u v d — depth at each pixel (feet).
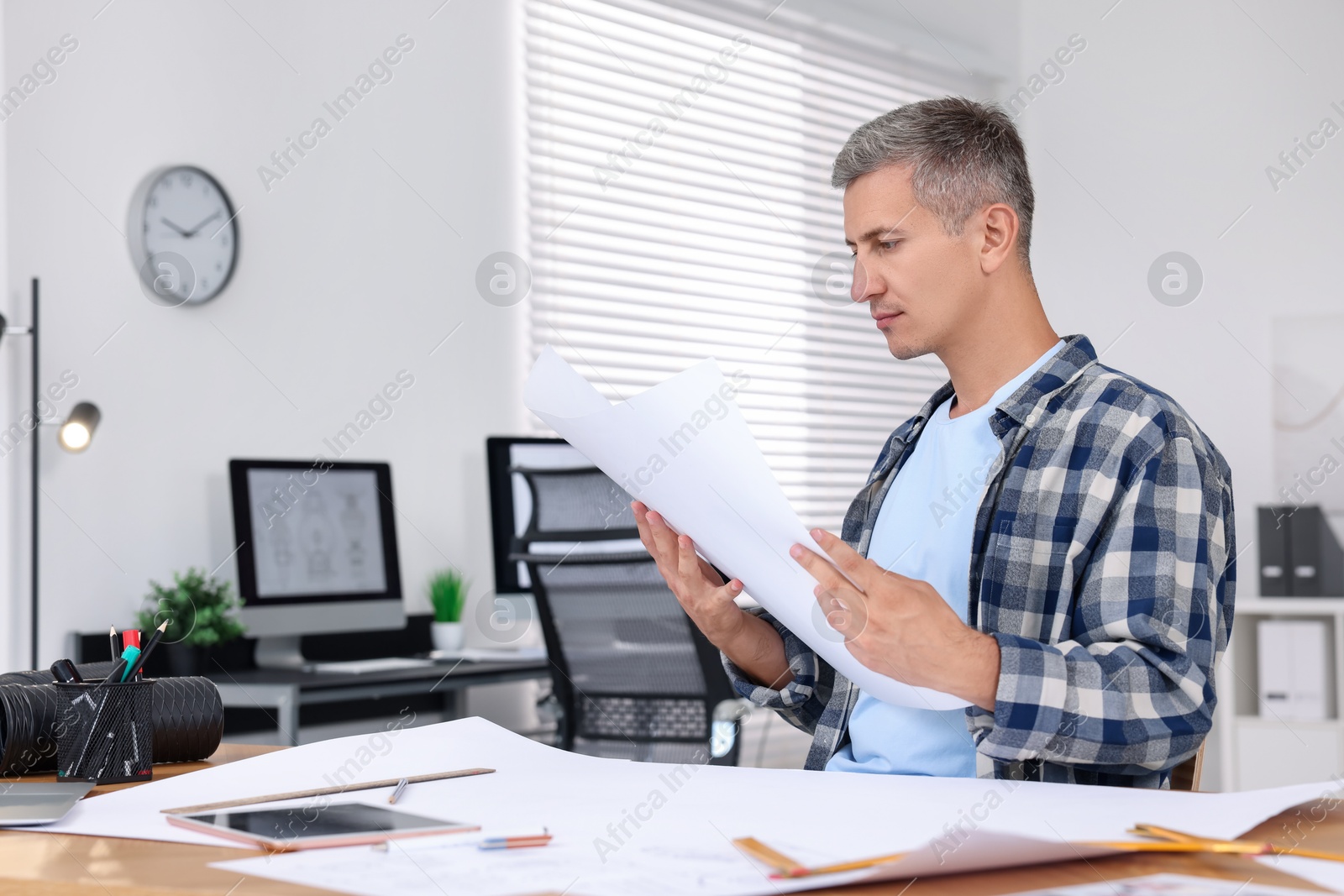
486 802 2.55
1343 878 1.87
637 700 8.21
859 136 3.84
